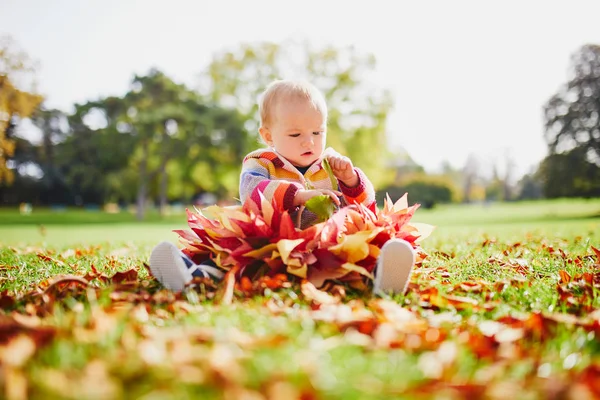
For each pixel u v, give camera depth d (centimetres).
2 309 212
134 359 126
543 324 178
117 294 221
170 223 2641
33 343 139
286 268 247
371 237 247
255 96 3019
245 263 246
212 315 186
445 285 260
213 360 126
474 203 8119
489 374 133
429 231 287
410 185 5988
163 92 3612
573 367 144
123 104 3588
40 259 414
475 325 183
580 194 3341
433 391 119
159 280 249
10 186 5419
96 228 1906
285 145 289
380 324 167
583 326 177
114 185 4162
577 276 282
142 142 3553
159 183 4369
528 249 462
